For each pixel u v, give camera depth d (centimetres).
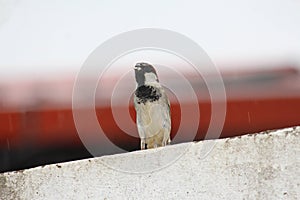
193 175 428
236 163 427
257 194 421
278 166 423
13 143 538
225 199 423
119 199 430
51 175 439
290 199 419
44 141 529
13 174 440
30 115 536
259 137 428
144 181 431
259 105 540
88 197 433
